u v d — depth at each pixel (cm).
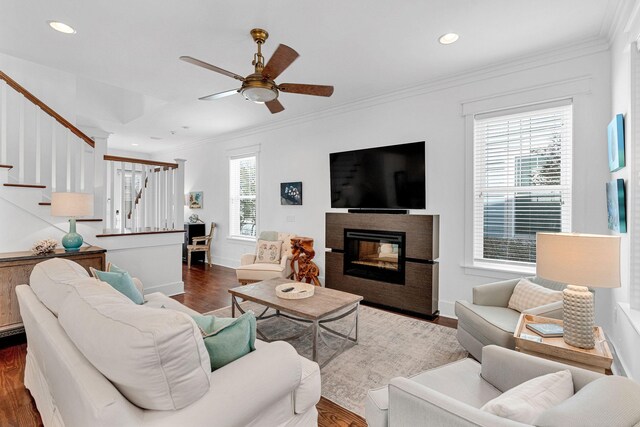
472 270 338
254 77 240
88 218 366
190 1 218
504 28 253
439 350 267
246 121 523
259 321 330
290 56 212
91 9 227
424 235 350
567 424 75
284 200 518
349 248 421
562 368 124
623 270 221
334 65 318
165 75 339
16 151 357
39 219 327
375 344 279
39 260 287
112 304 121
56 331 131
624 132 217
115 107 535
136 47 282
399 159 378
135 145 730
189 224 661
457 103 346
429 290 346
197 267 619
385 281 383
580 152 280
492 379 143
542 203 306
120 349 95
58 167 380
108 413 89
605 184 267
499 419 84
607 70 268
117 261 378
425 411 99
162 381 96
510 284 261
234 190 626
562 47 282
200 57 300
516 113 312
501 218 328
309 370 151
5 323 270
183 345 99
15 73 356
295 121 502
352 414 188
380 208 396
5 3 219
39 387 170
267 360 130
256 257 471
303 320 326
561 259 161
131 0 217
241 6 223
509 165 322
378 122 407
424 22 245
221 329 132
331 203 445
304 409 146
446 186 355
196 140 679
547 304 215
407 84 369
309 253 431
